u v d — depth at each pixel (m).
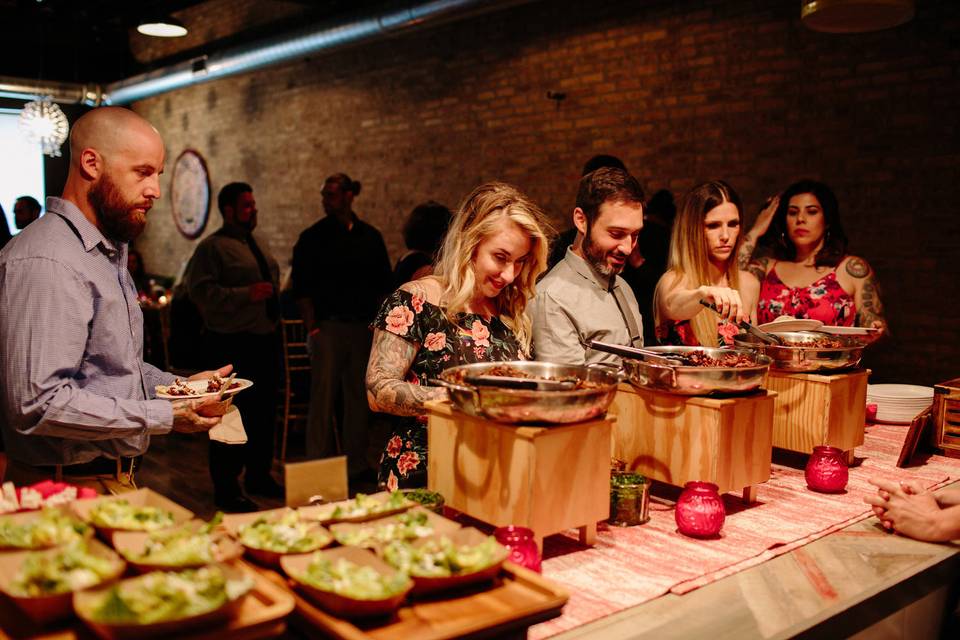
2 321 1.60
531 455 1.34
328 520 1.22
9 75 11.02
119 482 1.83
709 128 5.26
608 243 2.00
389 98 7.63
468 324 1.87
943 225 4.32
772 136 4.96
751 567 1.43
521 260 1.85
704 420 1.65
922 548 1.56
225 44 9.90
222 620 0.91
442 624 1.01
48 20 10.76
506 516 1.39
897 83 4.44
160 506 1.19
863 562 1.48
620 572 1.38
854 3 3.07
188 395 1.85
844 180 4.68
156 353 6.63
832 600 1.31
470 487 1.45
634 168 5.68
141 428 1.67
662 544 1.51
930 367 4.42
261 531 1.15
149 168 1.73
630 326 2.15
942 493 1.69
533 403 1.33
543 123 6.27
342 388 5.11
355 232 4.83
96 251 1.72
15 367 1.59
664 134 5.50
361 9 6.60
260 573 1.11
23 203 6.51
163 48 11.15
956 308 4.31
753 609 1.27
